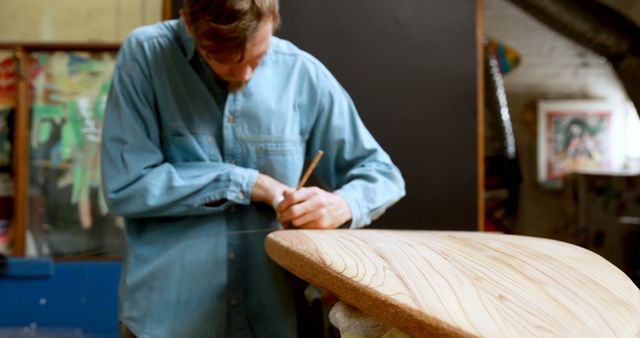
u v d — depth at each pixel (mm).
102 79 3650
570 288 859
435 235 1254
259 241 1392
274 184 1324
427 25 3434
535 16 5113
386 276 825
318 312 1501
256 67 1328
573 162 5641
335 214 1331
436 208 3451
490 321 667
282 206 1285
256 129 1375
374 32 3418
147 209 1296
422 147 3449
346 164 1519
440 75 3439
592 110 5625
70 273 3430
